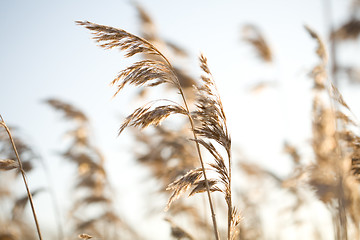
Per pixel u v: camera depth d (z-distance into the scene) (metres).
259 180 9.11
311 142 5.04
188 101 4.11
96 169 9.36
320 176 4.77
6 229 7.96
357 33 4.14
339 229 4.82
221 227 6.67
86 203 9.44
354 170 4.24
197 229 7.12
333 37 4.32
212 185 3.38
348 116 4.29
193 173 3.37
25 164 5.98
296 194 7.66
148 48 3.33
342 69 4.29
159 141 7.33
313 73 5.43
